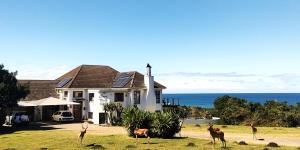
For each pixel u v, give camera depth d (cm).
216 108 7519
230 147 2847
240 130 4716
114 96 5941
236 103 7081
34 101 5950
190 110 7650
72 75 6825
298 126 6091
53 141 3166
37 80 6975
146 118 3544
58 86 6662
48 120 6319
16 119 5144
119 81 6556
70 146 2867
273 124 6109
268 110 6550
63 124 5559
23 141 3203
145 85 6247
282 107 6769
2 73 4812
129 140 3256
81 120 6291
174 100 7006
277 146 2945
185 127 5119
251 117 6388
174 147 2831
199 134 4066
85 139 3303
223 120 6538
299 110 6575
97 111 6000
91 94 6316
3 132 4247
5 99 4666
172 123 3516
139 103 6184
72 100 6306
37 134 3816
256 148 2806
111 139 3319
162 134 3506
